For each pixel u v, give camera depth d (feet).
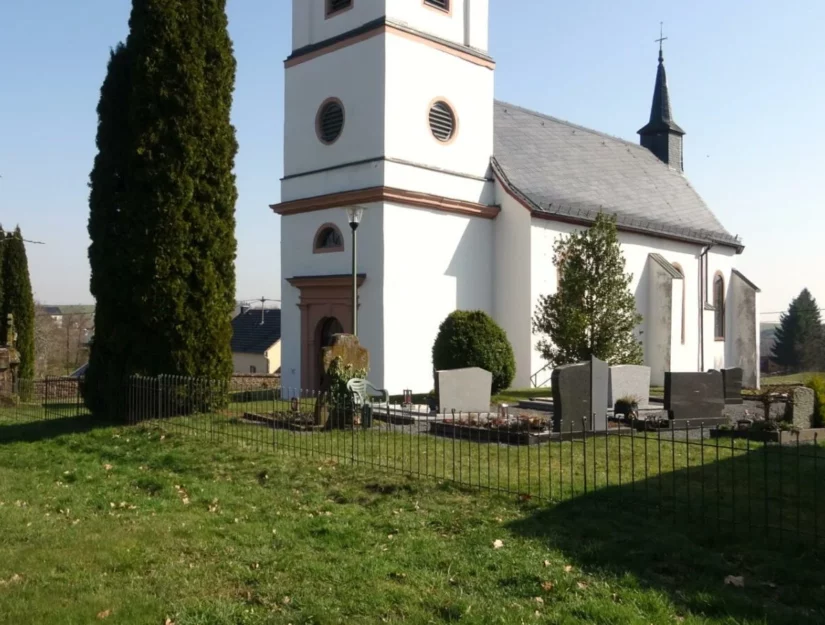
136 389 45.52
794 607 16.55
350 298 69.21
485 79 77.10
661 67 122.01
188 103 46.32
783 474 29.73
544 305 64.03
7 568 19.12
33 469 34.81
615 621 15.57
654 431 42.96
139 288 45.80
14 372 64.54
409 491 27.30
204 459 34.50
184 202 46.24
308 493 27.89
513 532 22.03
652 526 22.22
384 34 67.41
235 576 18.52
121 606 16.46
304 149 75.25
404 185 68.54
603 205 86.89
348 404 42.29
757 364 110.42
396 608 16.44
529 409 55.72
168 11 45.73
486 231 76.13
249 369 163.43
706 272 104.53
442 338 58.85
